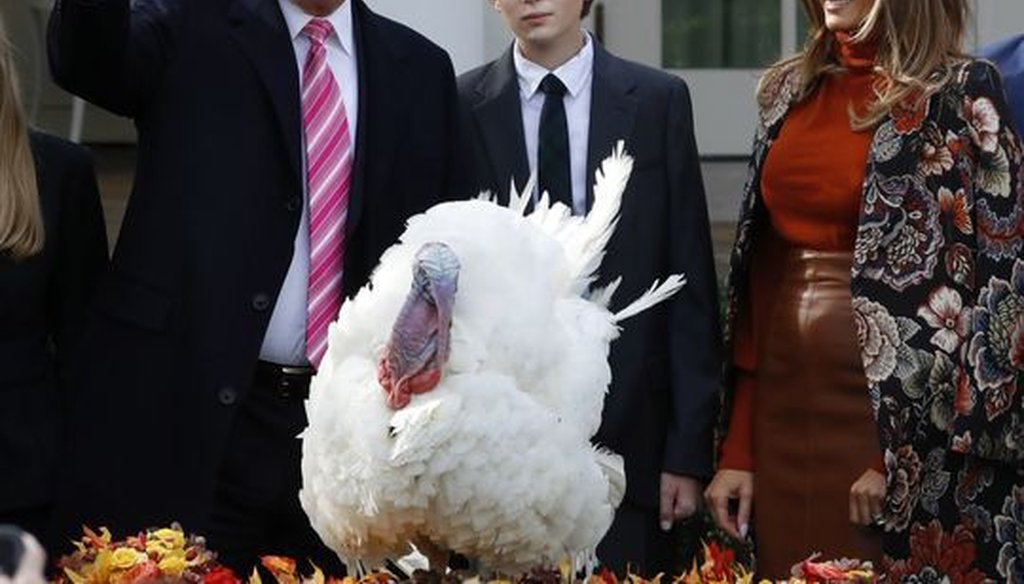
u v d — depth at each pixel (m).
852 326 7.09
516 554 5.40
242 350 7.00
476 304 5.33
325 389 5.38
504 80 8.00
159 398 7.04
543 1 7.83
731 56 17.39
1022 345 7.00
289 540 7.28
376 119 7.21
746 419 7.58
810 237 7.23
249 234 7.05
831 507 7.14
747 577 5.68
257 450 7.11
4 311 7.25
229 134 7.09
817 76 7.29
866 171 7.05
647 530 7.88
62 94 16.52
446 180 7.39
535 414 5.27
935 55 7.03
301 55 7.21
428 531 5.38
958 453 6.99
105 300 7.12
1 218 7.10
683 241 7.91
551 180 7.86
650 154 7.91
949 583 7.06
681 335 7.88
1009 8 14.05
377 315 5.36
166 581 5.62
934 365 6.93
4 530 4.61
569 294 5.59
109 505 7.06
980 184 6.96
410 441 5.17
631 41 17.34
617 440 7.77
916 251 6.98
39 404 7.34
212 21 7.17
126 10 6.80
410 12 11.06
